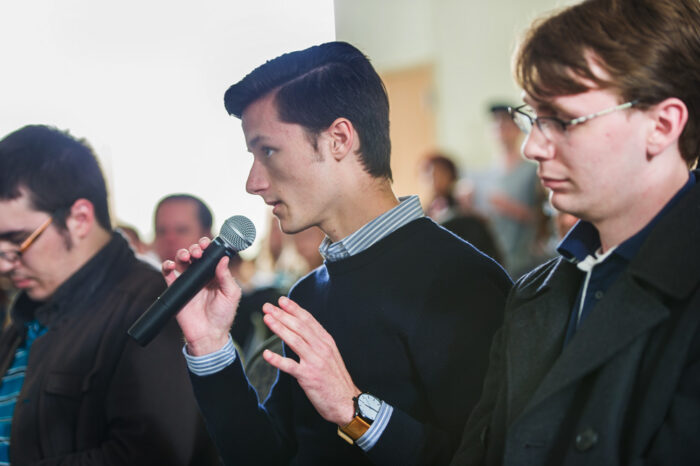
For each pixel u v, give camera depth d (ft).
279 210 4.02
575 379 2.60
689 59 2.53
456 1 20.40
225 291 3.93
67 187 4.97
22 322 5.26
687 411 2.34
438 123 21.20
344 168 3.93
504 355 3.10
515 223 13.69
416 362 3.68
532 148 2.70
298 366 3.29
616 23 2.54
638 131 2.55
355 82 3.96
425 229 4.00
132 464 4.49
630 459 2.44
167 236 8.13
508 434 2.75
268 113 3.92
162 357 4.71
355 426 3.39
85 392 4.69
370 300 3.86
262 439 4.05
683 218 2.55
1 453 4.98
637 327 2.51
